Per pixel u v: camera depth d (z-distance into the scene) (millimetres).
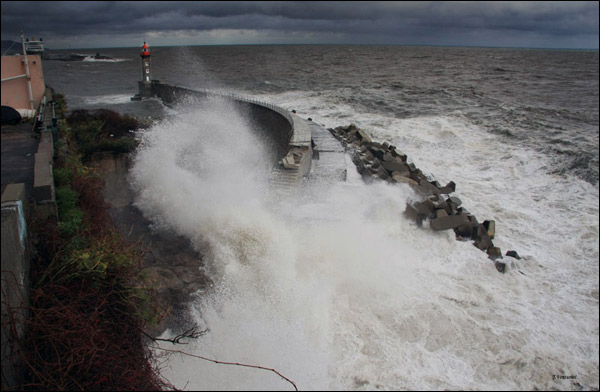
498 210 15008
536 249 12258
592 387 7215
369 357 7496
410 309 8773
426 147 23109
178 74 72562
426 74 70500
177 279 8797
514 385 7168
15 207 5703
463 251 11469
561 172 18422
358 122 29672
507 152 21531
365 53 170250
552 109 32844
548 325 8719
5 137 12797
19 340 4844
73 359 5125
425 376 7199
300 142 16578
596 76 65750
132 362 5602
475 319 8711
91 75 70938
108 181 13773
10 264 5020
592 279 10625
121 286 6895
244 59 121125
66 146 13188
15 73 16484
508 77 64125
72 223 7785
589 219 13914
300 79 62281
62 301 5727
